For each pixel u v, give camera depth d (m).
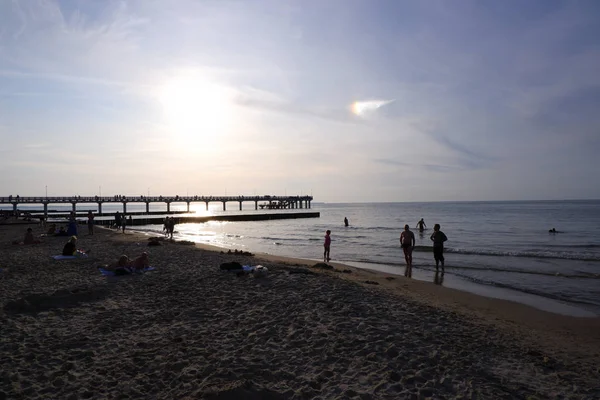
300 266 16.48
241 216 74.50
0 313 7.64
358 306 8.70
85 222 55.25
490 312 10.18
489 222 59.47
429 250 24.83
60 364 5.45
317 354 5.91
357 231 44.34
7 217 61.50
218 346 6.23
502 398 4.71
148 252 18.97
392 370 5.34
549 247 27.36
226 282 11.20
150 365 5.44
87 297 9.17
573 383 5.26
